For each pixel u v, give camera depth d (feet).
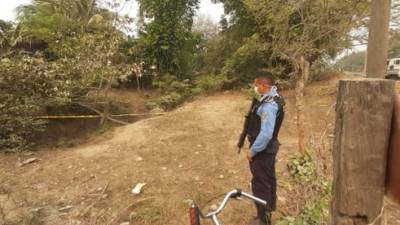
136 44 39.81
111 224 12.47
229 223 11.87
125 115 31.99
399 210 10.70
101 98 31.76
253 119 11.10
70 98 27.40
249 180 14.96
